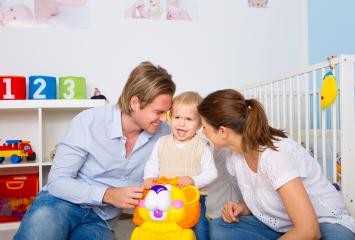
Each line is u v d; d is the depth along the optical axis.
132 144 1.14
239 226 1.05
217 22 2.16
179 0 2.12
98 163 1.10
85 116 1.10
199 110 0.96
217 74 2.16
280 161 0.85
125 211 1.68
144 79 1.00
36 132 2.02
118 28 2.05
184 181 1.03
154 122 1.05
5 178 1.76
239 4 2.19
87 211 1.05
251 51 2.20
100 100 1.78
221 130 0.92
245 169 0.99
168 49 2.11
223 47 2.17
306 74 1.30
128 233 1.48
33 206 0.99
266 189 0.93
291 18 2.24
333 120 1.11
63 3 1.99
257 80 2.20
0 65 1.92
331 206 0.92
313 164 0.96
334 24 2.12
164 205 0.85
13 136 2.00
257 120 0.88
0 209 1.74
